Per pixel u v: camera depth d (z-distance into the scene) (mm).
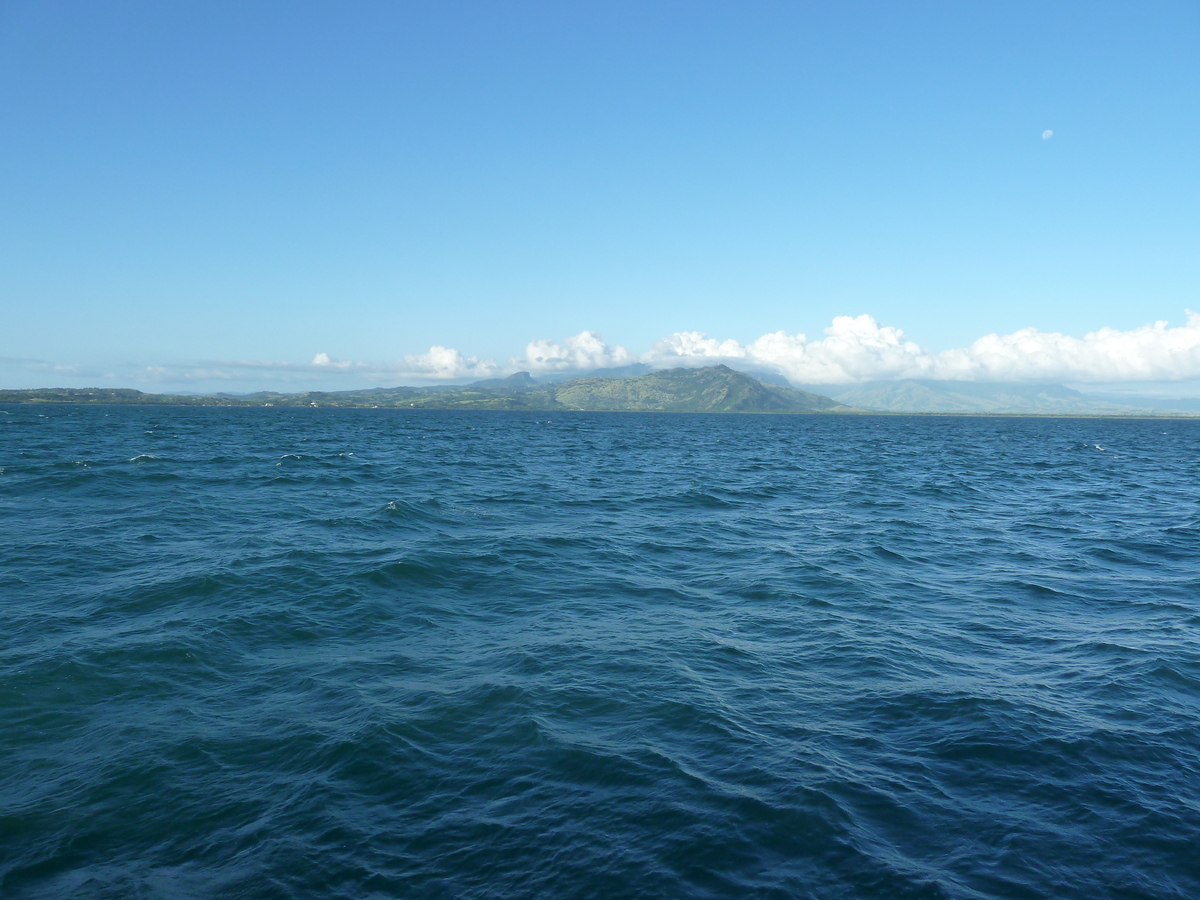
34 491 37375
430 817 9602
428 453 78688
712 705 13156
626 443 111750
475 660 15422
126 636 16203
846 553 27562
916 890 8273
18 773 10578
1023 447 115250
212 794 10078
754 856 8828
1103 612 19812
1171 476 65188
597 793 10188
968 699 13516
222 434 107438
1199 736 12133
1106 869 8711
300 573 21875
